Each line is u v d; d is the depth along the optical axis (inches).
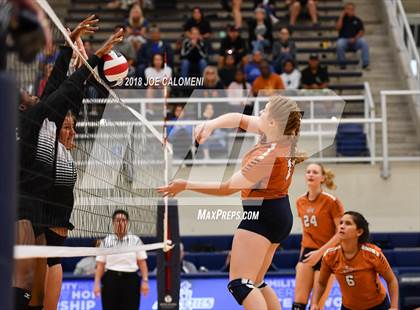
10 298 105.7
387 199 559.2
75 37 213.5
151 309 432.8
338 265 302.0
